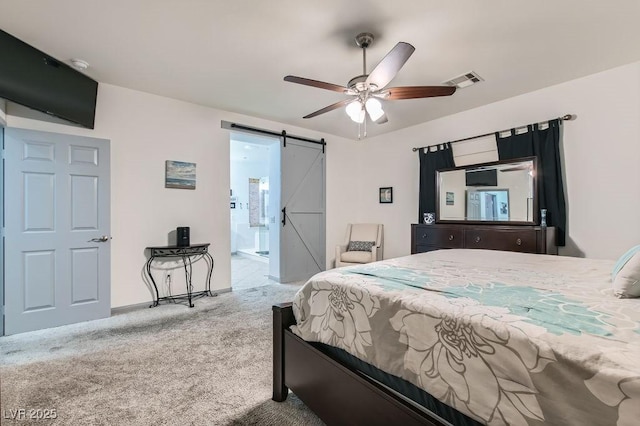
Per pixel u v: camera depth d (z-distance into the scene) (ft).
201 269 12.94
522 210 11.35
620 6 6.68
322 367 4.86
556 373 2.53
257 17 7.11
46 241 9.37
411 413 3.50
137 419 5.24
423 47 8.34
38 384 6.26
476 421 3.10
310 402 5.12
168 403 5.69
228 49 8.52
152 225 11.72
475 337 3.12
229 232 13.71
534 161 11.00
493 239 11.00
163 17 7.10
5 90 7.71
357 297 4.56
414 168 15.65
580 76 10.16
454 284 4.58
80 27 7.45
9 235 8.83
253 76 10.15
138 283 11.41
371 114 8.35
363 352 4.28
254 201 28.73
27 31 7.58
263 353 7.74
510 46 8.32
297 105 12.83
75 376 6.58
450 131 13.96
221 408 5.57
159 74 10.00
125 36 7.86
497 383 2.89
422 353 3.59
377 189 17.56
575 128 10.41
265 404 5.72
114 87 10.86
